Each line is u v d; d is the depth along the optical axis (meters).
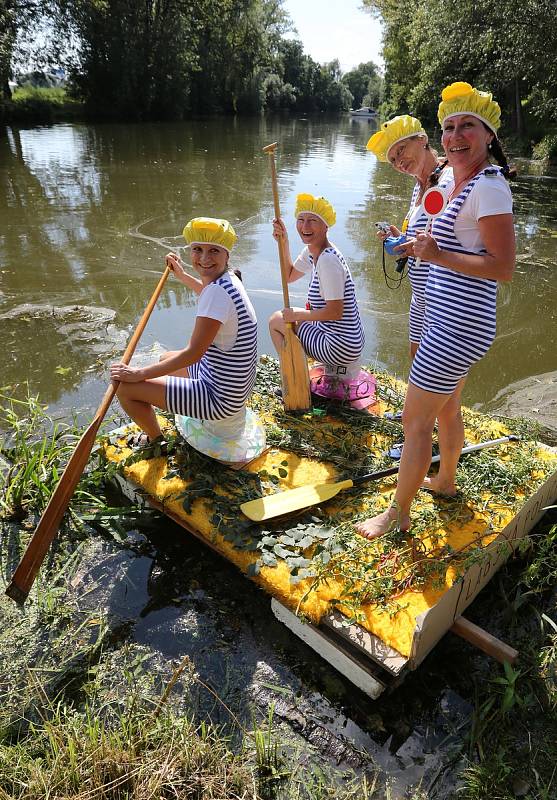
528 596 2.39
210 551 2.59
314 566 2.24
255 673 2.09
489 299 2.16
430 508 2.57
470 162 2.10
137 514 2.78
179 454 2.83
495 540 2.23
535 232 8.23
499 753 1.83
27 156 12.09
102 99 22.27
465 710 2.00
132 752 1.78
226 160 13.05
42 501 2.76
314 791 1.75
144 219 7.74
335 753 1.86
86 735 1.82
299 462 2.90
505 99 18.25
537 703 1.99
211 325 2.53
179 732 1.86
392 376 4.16
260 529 2.47
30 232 7.04
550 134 15.30
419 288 2.66
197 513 2.52
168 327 4.82
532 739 1.88
